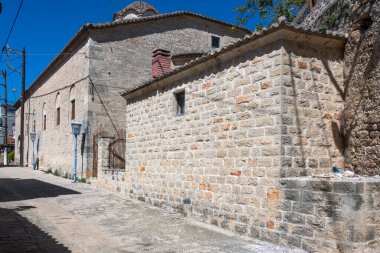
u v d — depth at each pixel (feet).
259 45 23.20
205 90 28.09
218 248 20.71
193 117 29.32
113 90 58.54
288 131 21.62
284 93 21.66
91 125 56.13
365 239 17.42
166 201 32.45
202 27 71.20
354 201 17.39
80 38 60.03
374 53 21.80
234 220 24.50
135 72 61.16
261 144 22.62
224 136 25.81
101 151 47.16
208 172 27.27
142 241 22.31
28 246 20.70
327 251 18.28
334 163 23.20
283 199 20.90
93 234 23.91
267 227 21.86
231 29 75.00
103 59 58.18
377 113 21.17
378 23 21.88
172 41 66.44
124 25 60.54
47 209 31.99
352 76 23.35
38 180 57.41
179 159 30.89
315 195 19.06
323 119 23.06
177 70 30.30
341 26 26.66
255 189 22.91
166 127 33.06
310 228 19.20
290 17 62.90
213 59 26.73
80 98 59.82
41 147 84.89
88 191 43.75
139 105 38.34
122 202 35.96
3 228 24.58
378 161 20.84
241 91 24.50
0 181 55.26
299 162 21.84
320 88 23.15
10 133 167.84
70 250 20.20
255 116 23.24
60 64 72.38
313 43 23.17
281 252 19.54
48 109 80.38
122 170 43.09
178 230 25.07
